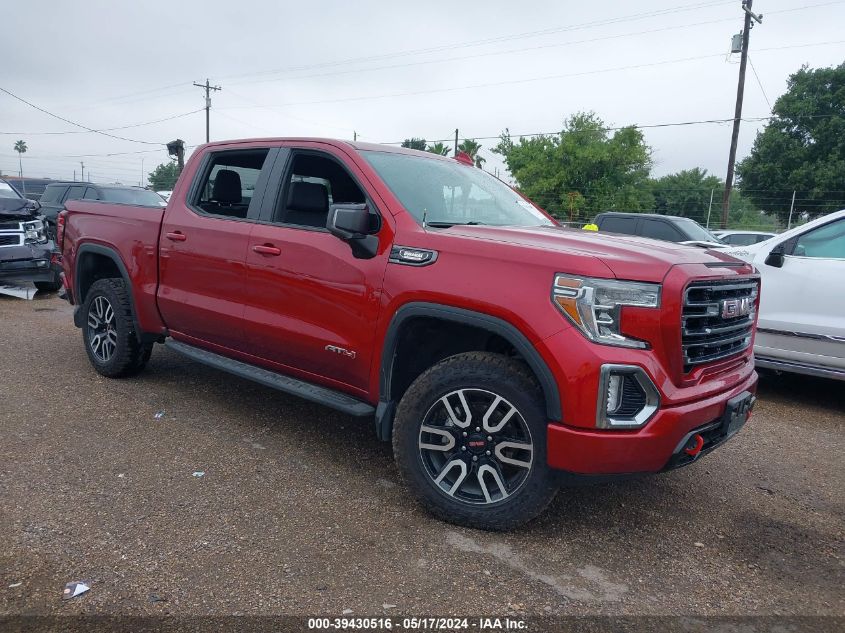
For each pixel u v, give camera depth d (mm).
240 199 4840
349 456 4082
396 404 3529
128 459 3875
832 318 5465
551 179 45750
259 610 2494
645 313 2785
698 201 45688
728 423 3154
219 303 4324
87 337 5590
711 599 2732
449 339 3586
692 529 3371
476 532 3182
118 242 5113
